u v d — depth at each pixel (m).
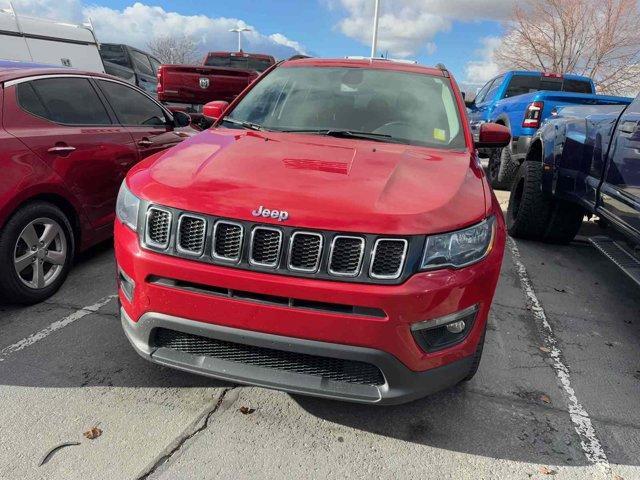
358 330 2.14
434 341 2.30
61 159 3.74
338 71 3.87
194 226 2.27
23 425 2.49
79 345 3.19
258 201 2.24
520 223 5.75
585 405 2.92
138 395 2.76
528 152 6.14
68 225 3.86
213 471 2.30
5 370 2.90
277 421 2.64
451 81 3.83
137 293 2.37
